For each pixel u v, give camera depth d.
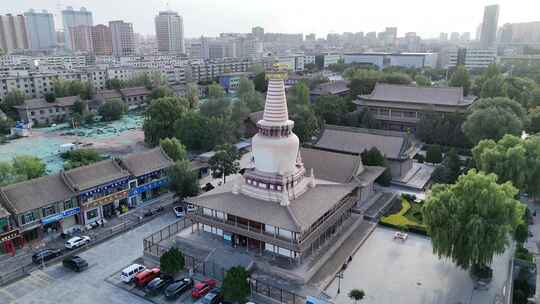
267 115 67.44
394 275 63.56
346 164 86.25
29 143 150.12
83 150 112.25
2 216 67.50
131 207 89.31
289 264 61.88
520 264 62.88
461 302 56.69
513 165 81.38
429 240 74.81
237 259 64.06
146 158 93.81
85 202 79.38
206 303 55.53
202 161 111.31
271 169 67.00
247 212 63.88
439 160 114.56
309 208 64.19
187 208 86.56
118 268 65.94
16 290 60.09
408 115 146.88
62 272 64.88
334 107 150.00
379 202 89.56
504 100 124.38
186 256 66.19
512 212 59.38
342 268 65.00
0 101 191.25
